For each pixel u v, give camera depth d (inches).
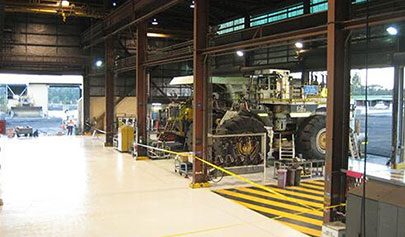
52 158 462.3
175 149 472.4
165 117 562.3
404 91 329.1
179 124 485.7
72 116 1013.2
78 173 370.9
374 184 152.3
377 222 140.4
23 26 714.2
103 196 285.3
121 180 340.8
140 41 469.4
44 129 895.7
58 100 1262.3
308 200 274.4
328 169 196.9
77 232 209.5
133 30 644.1
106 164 424.8
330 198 195.5
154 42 793.6
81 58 753.6
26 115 877.2
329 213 195.0
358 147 419.2
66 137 717.3
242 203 267.4
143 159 459.5
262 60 654.5
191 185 314.3
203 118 321.1
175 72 812.6
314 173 369.4
